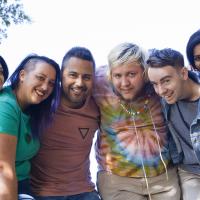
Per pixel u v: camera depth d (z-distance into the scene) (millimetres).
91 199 1288
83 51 1234
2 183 1012
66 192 1256
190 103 1197
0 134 1046
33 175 1261
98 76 1310
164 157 1301
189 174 1301
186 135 1236
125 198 1297
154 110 1299
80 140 1269
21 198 1098
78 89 1222
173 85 1154
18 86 1151
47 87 1143
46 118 1193
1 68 1118
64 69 1228
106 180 1318
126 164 1294
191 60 1248
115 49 1242
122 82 1246
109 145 1312
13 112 1079
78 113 1262
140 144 1288
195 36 1227
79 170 1284
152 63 1165
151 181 1294
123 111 1291
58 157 1255
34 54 1160
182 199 1314
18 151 1114
